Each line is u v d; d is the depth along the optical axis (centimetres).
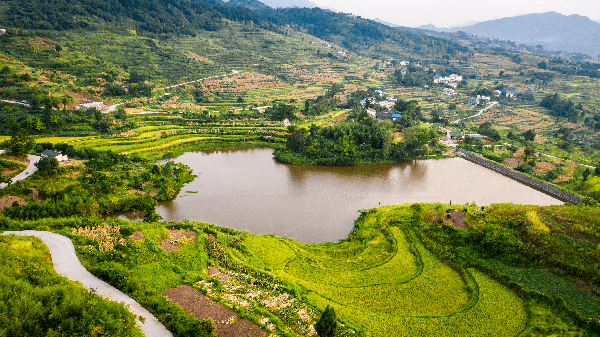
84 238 5444
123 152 11519
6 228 5878
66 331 3325
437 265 5459
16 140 9606
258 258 5700
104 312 3494
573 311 4147
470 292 4778
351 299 4638
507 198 8906
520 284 4709
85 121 13512
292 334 3753
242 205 8306
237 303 4206
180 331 3522
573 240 5203
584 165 11769
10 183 7694
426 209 7019
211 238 6050
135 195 7938
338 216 7800
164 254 5294
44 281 3991
